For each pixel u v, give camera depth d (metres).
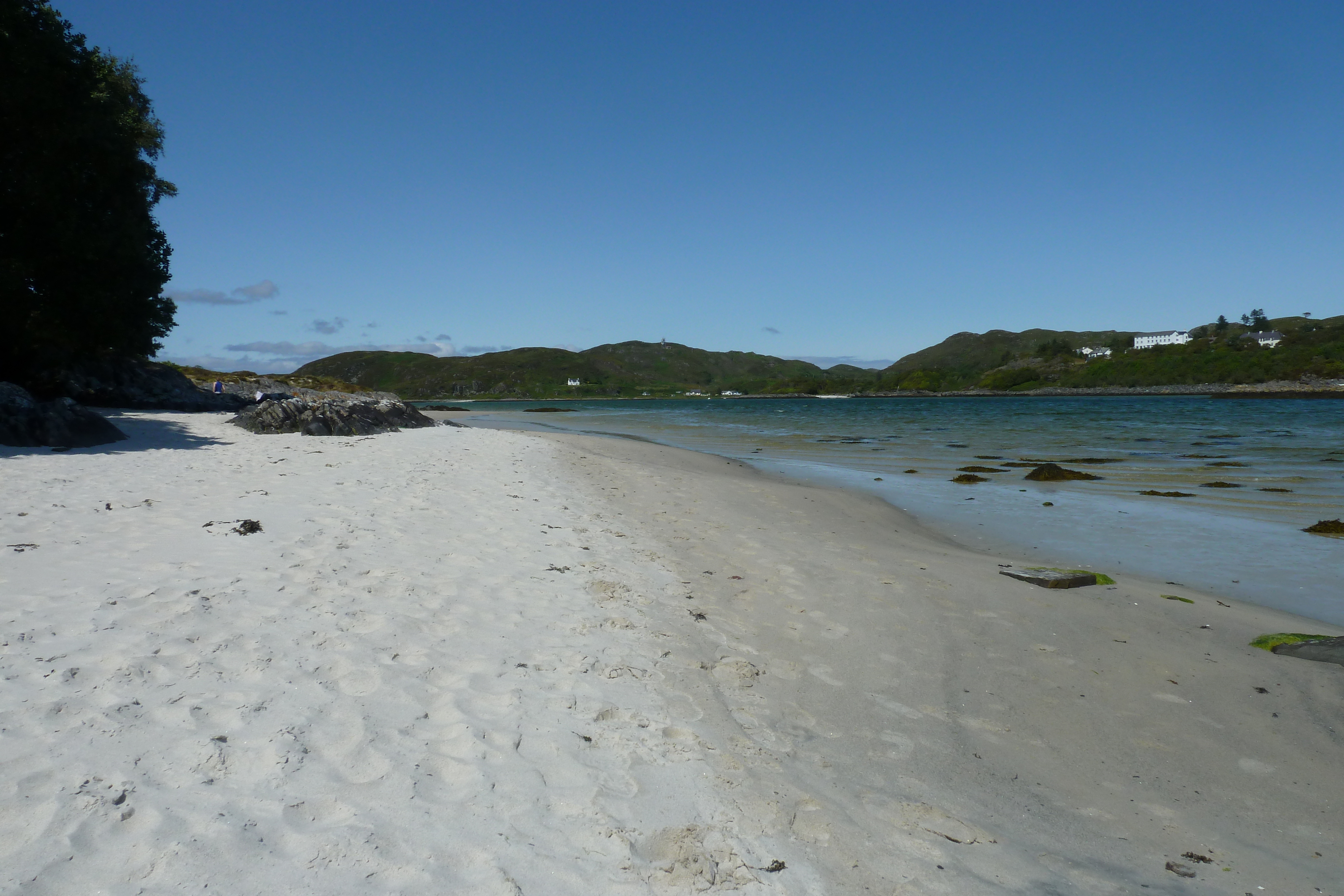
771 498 13.75
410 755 3.61
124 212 21.19
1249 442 27.50
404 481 12.20
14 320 18.20
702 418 57.00
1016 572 8.09
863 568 8.34
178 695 3.98
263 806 3.08
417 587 6.32
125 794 3.05
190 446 15.81
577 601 6.42
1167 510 13.16
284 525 8.14
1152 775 4.11
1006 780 4.01
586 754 3.82
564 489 13.19
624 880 2.86
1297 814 3.76
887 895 2.95
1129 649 5.96
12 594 5.38
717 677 5.10
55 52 18.14
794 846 3.22
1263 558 9.59
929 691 5.11
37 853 2.65
